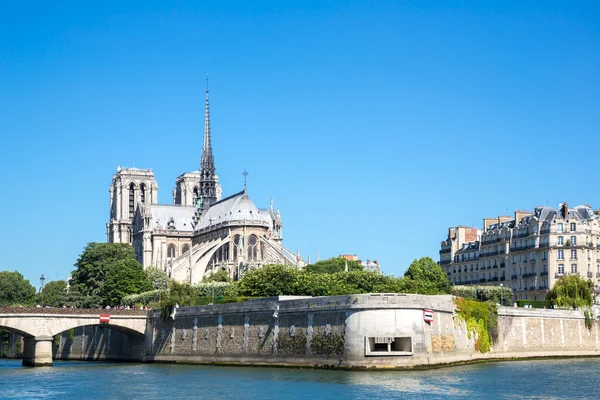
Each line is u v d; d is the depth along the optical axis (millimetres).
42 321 179875
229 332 160750
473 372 131500
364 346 131375
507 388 111438
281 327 147250
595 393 107375
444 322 143250
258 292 199125
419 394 104875
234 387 115625
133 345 196750
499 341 163500
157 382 128000
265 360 149375
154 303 196750
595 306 193500
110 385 125500
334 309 136000
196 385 120812
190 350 172250
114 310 188375
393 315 131375
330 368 135125
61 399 110062
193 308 173500
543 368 142375
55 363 193625
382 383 115188
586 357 181250
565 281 194875
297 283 196250
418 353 133125
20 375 147250
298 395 104875
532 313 174125
